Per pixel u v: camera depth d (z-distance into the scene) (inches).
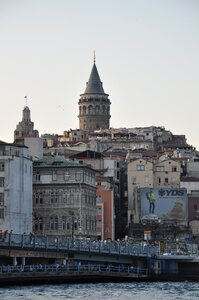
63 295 4562.0
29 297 4397.1
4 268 5162.4
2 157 7819.9
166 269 6309.1
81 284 5472.4
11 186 7765.8
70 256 5871.1
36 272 5344.5
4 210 7721.5
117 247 6131.9
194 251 7578.7
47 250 5644.7
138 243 7057.1
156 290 5078.7
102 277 5876.0
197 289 5206.7
